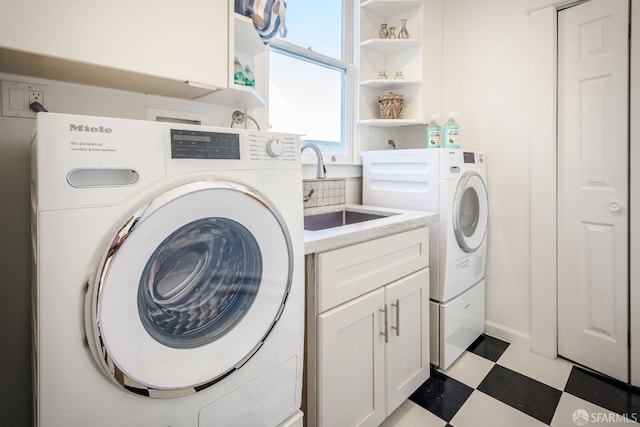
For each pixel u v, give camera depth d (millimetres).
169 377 747
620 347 1662
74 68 903
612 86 1620
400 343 1450
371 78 2215
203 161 784
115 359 664
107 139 654
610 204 1654
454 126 2014
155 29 952
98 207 645
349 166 2148
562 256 1849
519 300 2029
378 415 1347
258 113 1613
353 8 2188
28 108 1017
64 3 803
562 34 1777
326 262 1118
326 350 1125
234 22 1168
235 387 872
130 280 676
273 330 943
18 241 1035
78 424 646
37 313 606
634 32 1541
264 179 903
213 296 898
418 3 2059
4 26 730
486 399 1579
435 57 2199
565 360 1874
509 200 2025
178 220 730
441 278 1728
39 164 590
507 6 1975
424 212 1700
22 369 1064
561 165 1822
